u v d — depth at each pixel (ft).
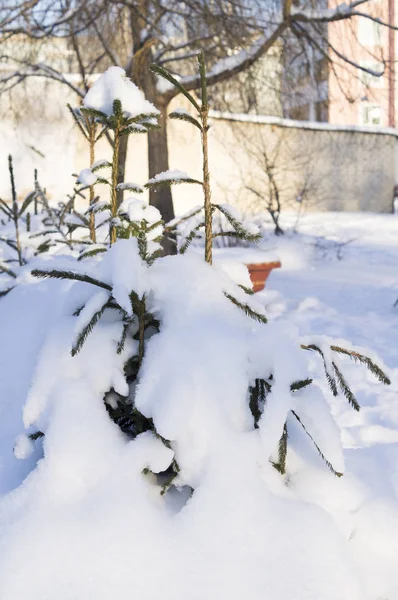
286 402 5.15
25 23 36.70
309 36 38.70
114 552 4.52
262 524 4.77
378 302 23.66
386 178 70.13
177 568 4.53
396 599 5.11
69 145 54.54
